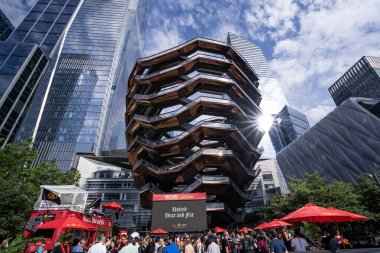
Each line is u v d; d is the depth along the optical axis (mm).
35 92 82125
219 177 35375
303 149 70812
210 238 7773
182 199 11609
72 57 98562
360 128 51656
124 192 66812
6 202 16766
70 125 79938
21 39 96625
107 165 75688
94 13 118875
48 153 72750
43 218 12086
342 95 108875
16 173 25984
